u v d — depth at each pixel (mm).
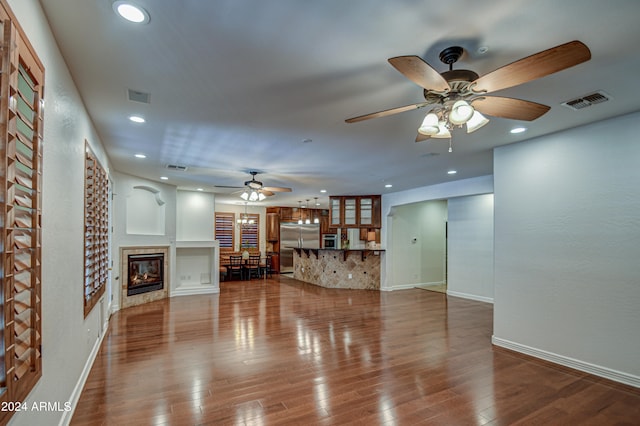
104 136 3682
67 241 2246
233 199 10000
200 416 2441
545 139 3635
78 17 1651
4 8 1158
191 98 2635
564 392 2854
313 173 5785
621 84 2398
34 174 1500
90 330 3258
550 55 1532
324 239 12445
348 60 2055
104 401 2645
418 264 8898
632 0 1516
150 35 1800
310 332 4578
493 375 3191
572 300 3379
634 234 2984
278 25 1702
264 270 11055
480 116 2189
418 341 4215
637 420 2447
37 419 1601
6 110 1163
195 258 8164
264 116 3033
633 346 2965
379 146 4055
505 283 3980
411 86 2412
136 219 6398
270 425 2334
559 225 3498
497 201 4094
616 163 3104
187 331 4602
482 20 1668
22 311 1386
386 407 2592
